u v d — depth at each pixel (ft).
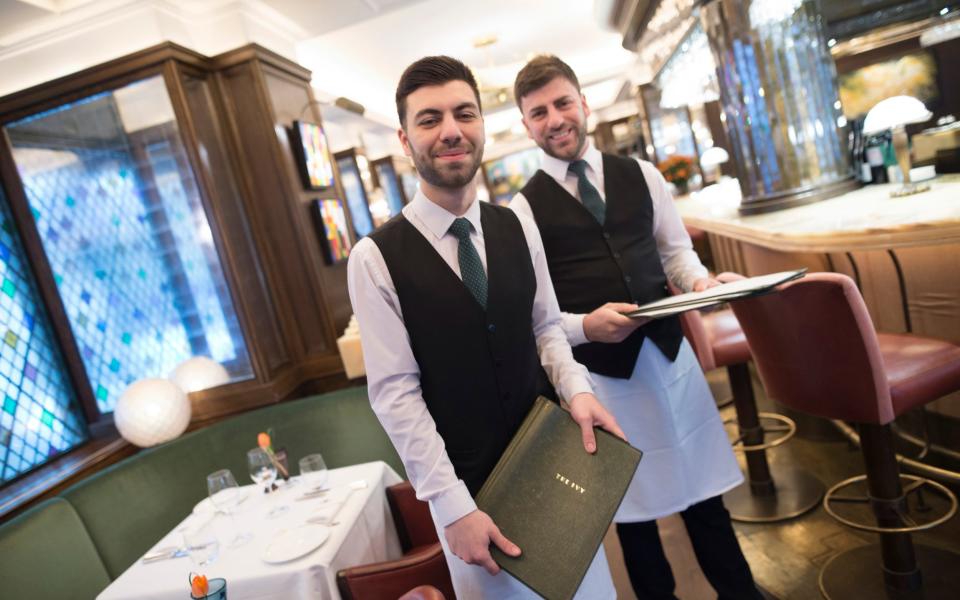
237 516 7.85
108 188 12.66
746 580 6.50
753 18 11.10
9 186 12.35
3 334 11.62
